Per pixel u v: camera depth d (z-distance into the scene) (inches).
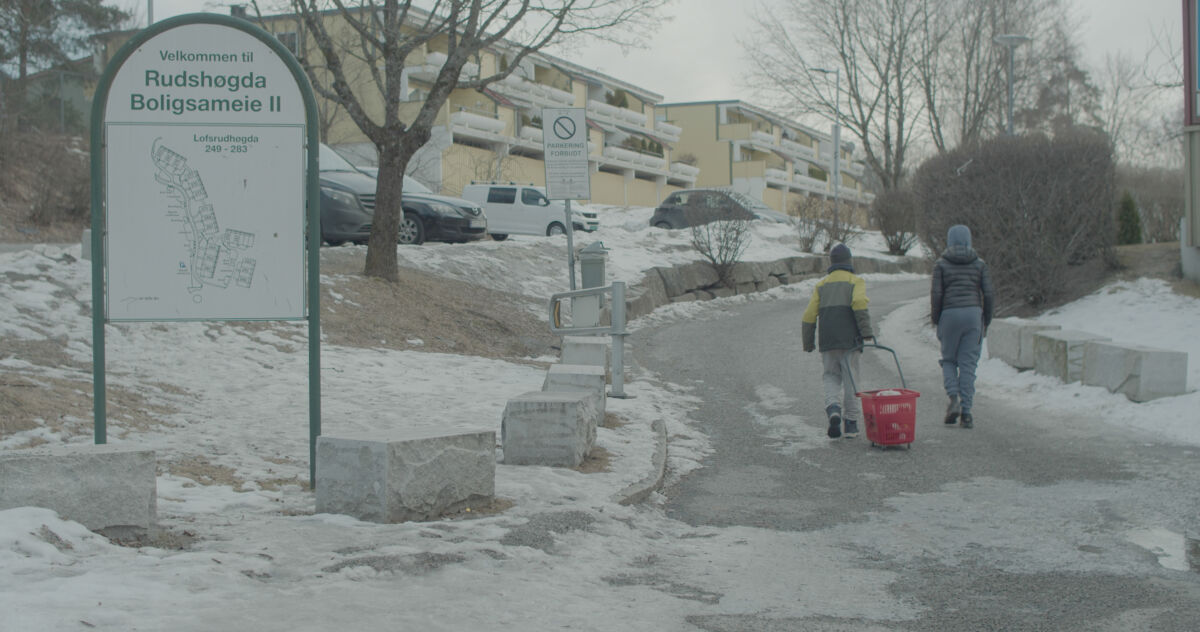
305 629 141.0
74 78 1384.1
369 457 212.4
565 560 193.3
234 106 249.6
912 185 671.1
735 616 166.7
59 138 1144.8
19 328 392.5
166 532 195.5
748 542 223.8
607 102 2237.9
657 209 1366.9
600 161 2069.4
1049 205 579.8
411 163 1596.9
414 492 215.9
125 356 399.9
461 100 1726.1
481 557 185.2
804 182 2847.0
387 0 611.8
